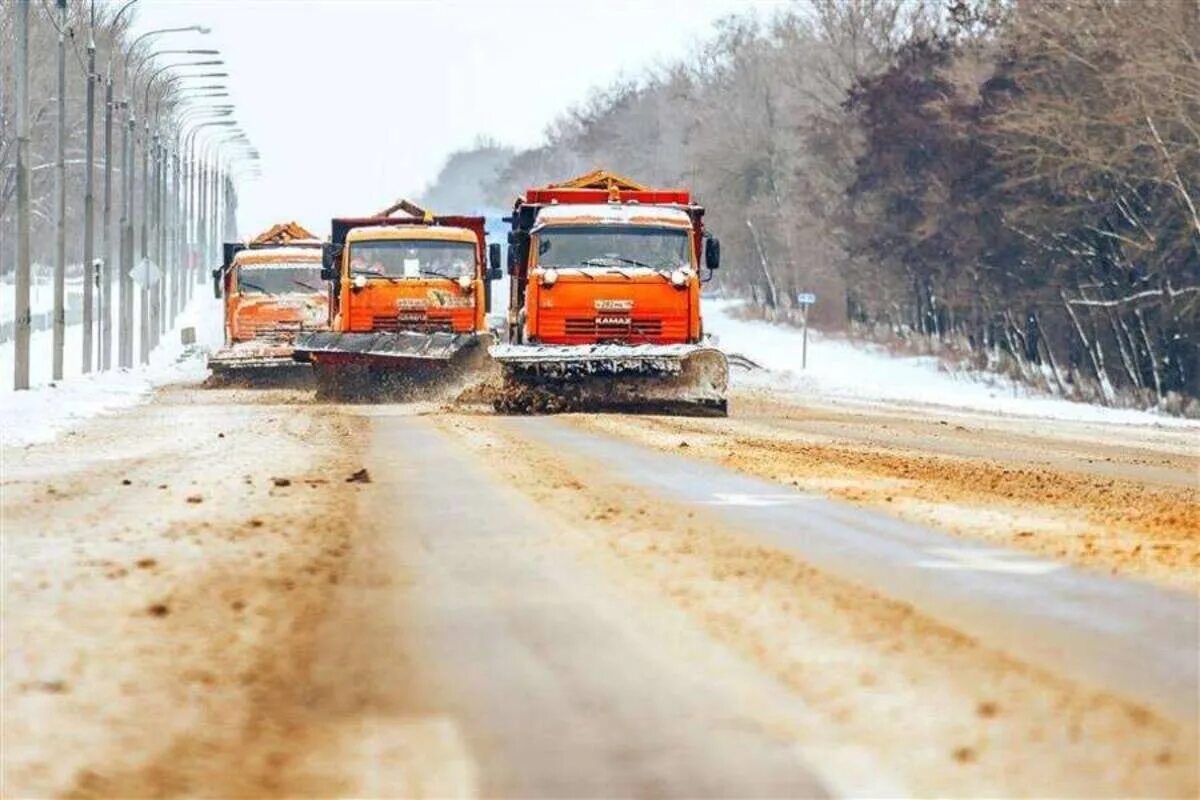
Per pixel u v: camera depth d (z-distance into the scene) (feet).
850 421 261.65
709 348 250.37
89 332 433.89
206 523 104.94
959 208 616.80
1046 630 69.97
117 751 48.85
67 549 92.79
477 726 52.16
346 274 303.27
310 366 372.58
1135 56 474.90
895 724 51.96
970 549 95.71
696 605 74.23
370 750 49.14
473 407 266.77
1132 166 500.74
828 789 44.83
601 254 255.09
